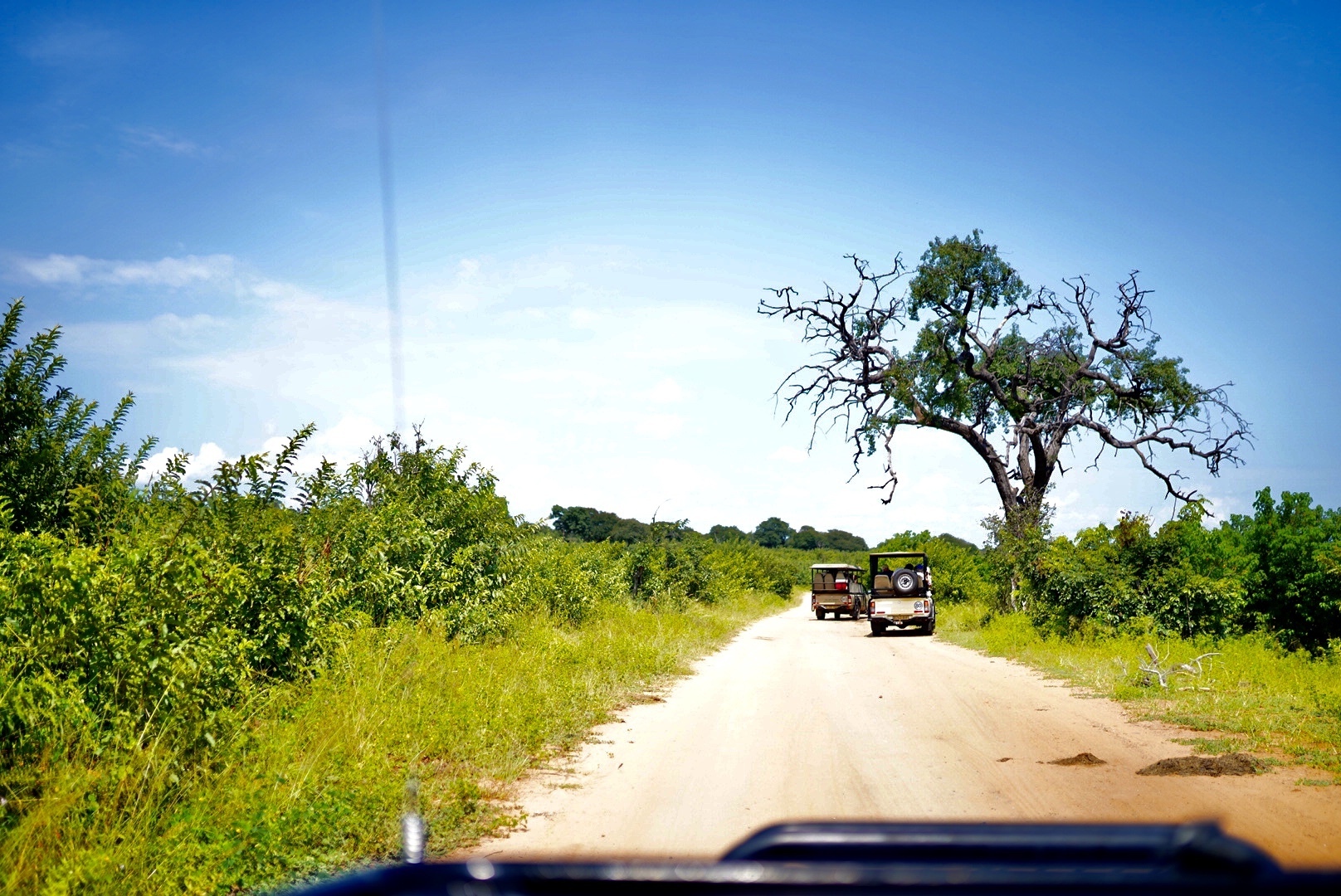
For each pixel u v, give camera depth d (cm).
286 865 553
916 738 995
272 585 963
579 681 1290
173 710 690
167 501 960
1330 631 1986
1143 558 2047
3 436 961
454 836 626
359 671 1017
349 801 644
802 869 179
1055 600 2167
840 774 814
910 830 213
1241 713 1095
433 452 1641
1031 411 3375
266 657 920
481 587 1551
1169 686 1344
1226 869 186
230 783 634
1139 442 3434
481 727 906
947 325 3362
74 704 624
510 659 1312
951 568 4450
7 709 589
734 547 5672
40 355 998
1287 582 2028
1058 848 199
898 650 2247
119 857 505
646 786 780
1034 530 2756
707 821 667
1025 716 1148
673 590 3384
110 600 712
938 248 3388
